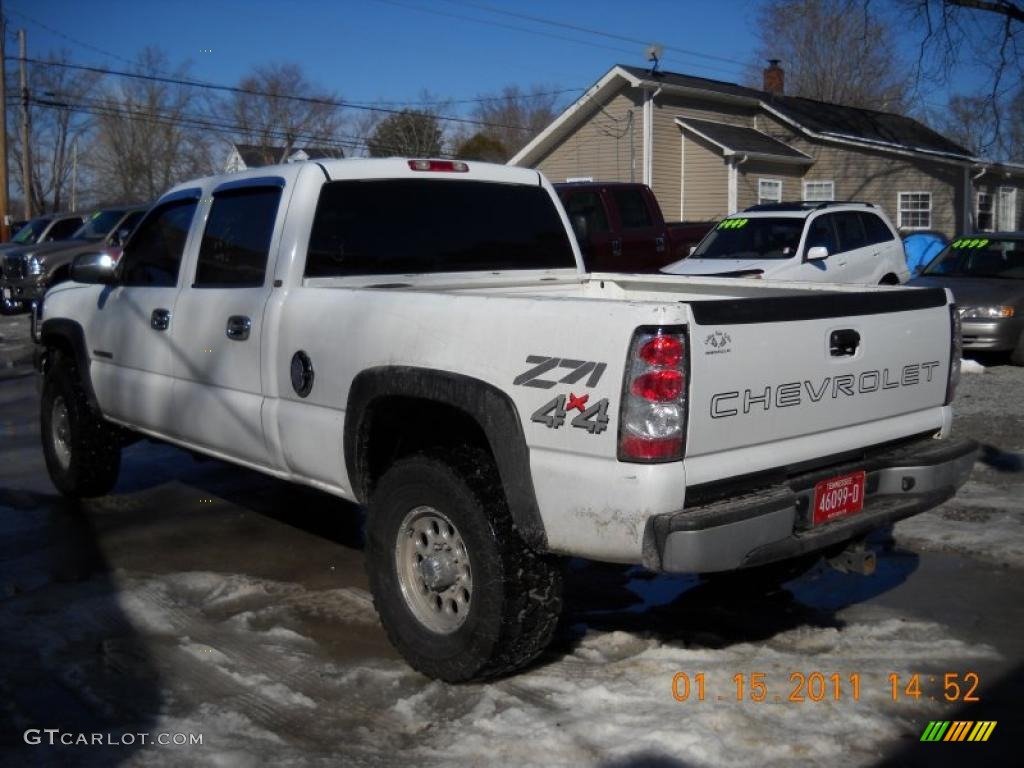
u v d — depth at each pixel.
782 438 3.85
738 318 3.63
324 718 3.91
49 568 5.68
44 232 22.41
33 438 9.36
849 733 3.72
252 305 5.02
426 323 4.09
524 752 3.60
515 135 56.53
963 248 13.37
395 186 5.28
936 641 4.57
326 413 4.60
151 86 41.91
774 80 30.22
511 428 3.76
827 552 4.69
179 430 5.67
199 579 5.45
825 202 14.34
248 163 39.22
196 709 3.98
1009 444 8.18
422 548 4.23
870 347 4.18
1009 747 3.65
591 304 3.60
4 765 3.56
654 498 3.46
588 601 5.16
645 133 25.69
